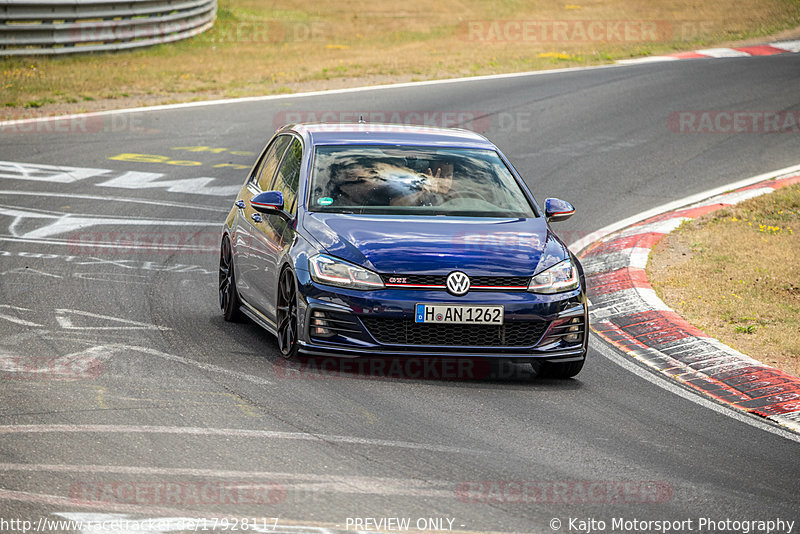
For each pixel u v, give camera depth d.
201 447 19.69
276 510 16.70
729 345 30.41
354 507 17.00
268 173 31.92
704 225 47.31
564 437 21.78
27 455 18.73
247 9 162.25
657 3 175.38
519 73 100.00
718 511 17.91
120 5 102.62
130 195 51.09
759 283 37.66
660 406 24.89
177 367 25.50
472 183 28.97
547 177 58.88
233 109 76.94
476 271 25.17
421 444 20.61
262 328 30.75
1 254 38.41
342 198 27.73
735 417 24.34
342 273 25.11
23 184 51.94
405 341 25.02
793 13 156.62
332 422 21.70
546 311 25.38
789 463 21.05
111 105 76.81
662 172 60.53
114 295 33.44
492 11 172.75
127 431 20.41
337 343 24.98
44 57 94.06
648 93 87.06
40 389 23.05
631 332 32.31
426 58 110.69
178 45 112.94
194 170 57.75
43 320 29.72
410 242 25.81
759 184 56.47
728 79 93.75
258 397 23.22
